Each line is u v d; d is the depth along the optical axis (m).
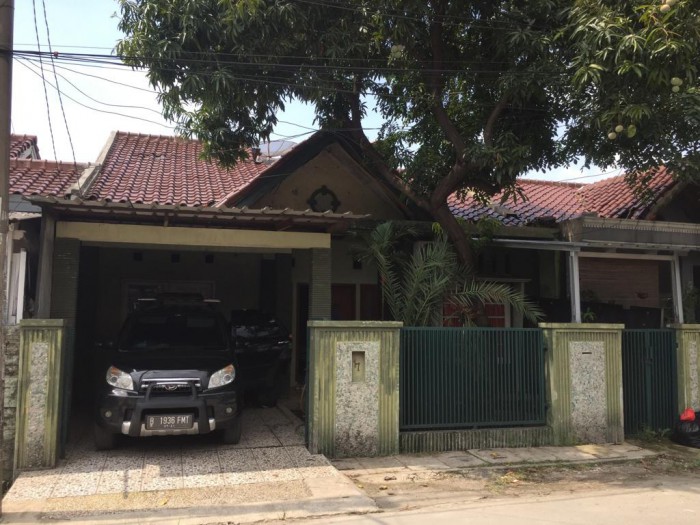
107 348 7.91
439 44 9.23
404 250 11.32
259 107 8.98
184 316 8.61
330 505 5.76
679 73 6.89
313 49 8.66
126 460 6.93
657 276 13.38
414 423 8.06
